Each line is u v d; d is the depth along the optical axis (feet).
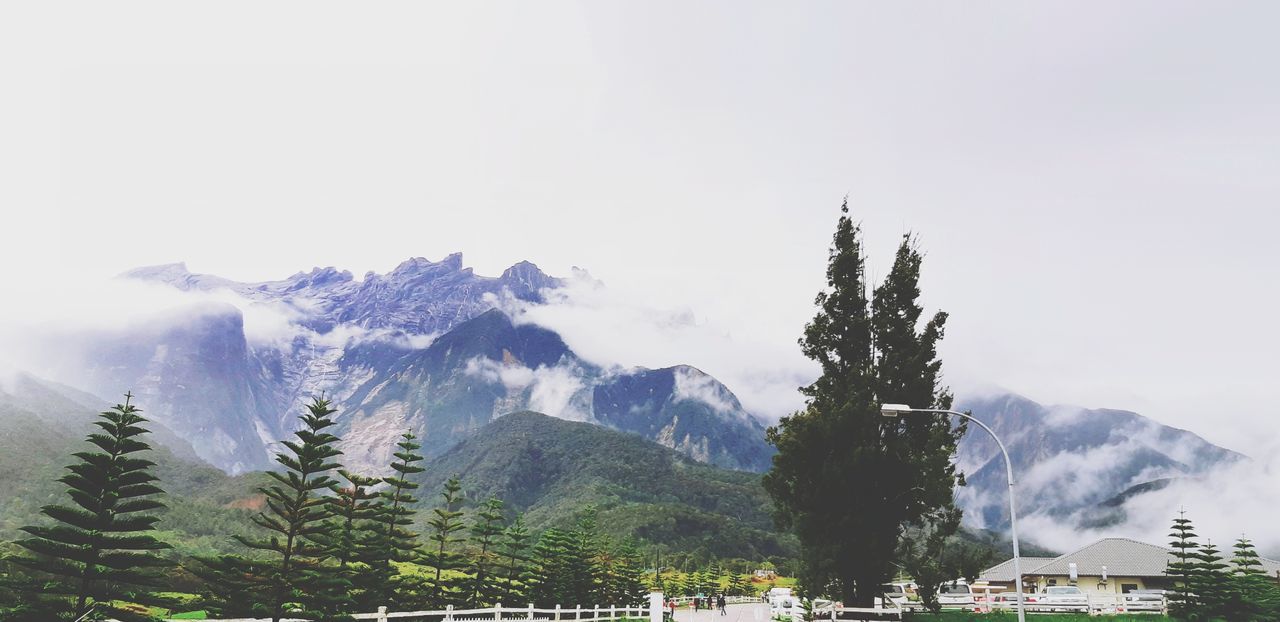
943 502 90.58
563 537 191.42
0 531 265.75
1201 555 124.77
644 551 575.38
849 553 92.48
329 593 93.86
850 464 92.53
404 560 127.75
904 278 107.96
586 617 152.66
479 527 163.22
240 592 91.35
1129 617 116.06
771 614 199.21
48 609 72.54
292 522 97.55
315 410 100.78
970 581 91.91
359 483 124.88
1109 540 218.79
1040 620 110.11
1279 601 129.08
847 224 111.55
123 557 77.20
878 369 103.96
